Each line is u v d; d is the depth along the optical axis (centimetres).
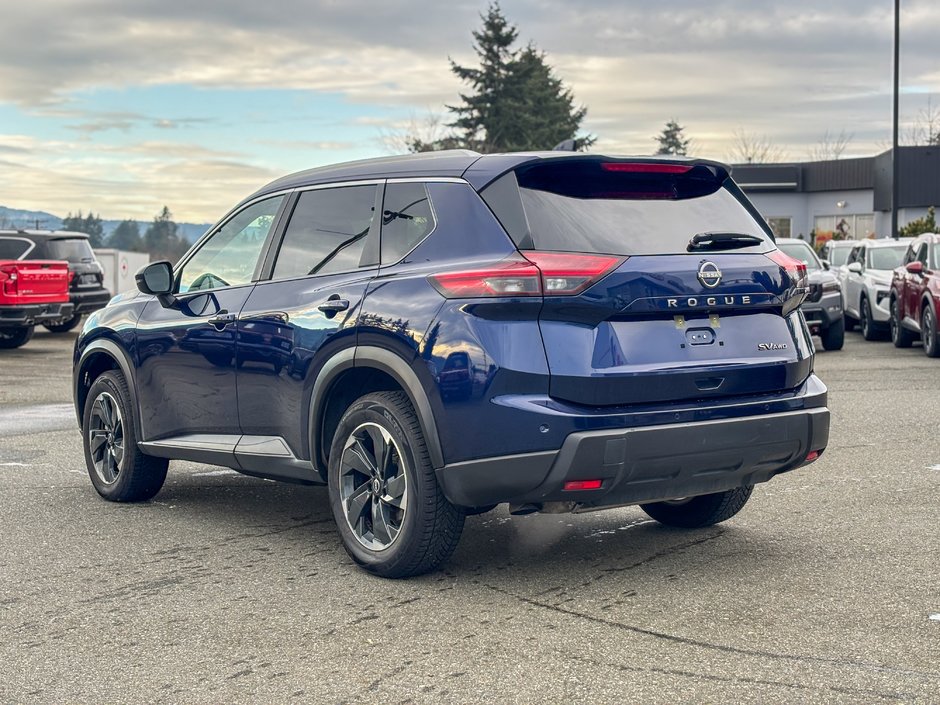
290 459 580
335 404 570
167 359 659
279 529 636
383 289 526
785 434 523
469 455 487
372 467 536
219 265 644
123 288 4209
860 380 1365
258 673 408
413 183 542
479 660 418
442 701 379
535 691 386
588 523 645
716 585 512
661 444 487
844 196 4906
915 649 422
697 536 608
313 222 592
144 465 697
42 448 936
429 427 498
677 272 496
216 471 827
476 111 6281
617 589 508
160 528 641
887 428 978
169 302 661
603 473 479
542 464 475
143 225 14350
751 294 519
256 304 600
